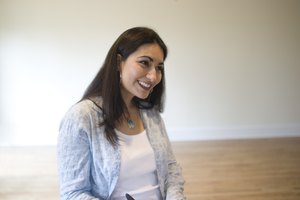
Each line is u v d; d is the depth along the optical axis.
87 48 3.66
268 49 3.90
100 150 1.03
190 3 3.68
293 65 3.96
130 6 3.61
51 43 3.61
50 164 3.17
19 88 3.66
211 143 3.86
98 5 3.58
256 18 3.80
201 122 4.00
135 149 1.11
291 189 2.62
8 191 2.58
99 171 1.04
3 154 3.46
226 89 3.95
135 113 1.20
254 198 2.48
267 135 4.11
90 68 3.71
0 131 3.71
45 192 2.56
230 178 2.83
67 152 1.01
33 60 3.62
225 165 3.14
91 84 1.11
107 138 1.04
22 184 2.71
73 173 1.01
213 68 3.88
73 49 3.65
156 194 1.17
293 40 3.90
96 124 1.03
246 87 3.97
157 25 3.69
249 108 4.03
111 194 1.07
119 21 3.63
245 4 3.75
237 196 2.50
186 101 3.93
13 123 3.71
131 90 1.07
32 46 3.59
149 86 1.07
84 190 1.04
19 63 3.60
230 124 4.05
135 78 1.04
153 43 1.04
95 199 1.00
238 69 3.91
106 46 3.67
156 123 1.25
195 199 2.45
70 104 3.75
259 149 3.62
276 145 3.76
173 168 1.30
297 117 4.11
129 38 1.04
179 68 3.83
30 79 3.66
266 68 3.94
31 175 2.89
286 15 3.83
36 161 3.25
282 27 3.86
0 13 3.47
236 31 3.81
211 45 3.81
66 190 1.02
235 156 3.40
